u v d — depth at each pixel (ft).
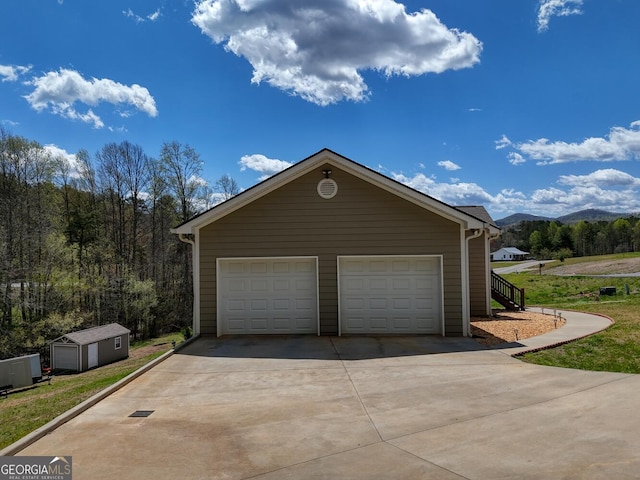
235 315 37.11
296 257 36.63
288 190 36.78
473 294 50.65
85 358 70.38
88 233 101.14
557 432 15.37
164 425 17.26
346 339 34.76
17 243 83.10
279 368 26.30
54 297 83.61
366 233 36.37
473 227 35.35
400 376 23.95
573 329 37.60
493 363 26.68
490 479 12.12
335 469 13.11
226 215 36.88
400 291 36.63
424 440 15.06
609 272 129.29
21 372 58.34
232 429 16.69
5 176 87.56
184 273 114.62
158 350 83.71
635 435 14.89
